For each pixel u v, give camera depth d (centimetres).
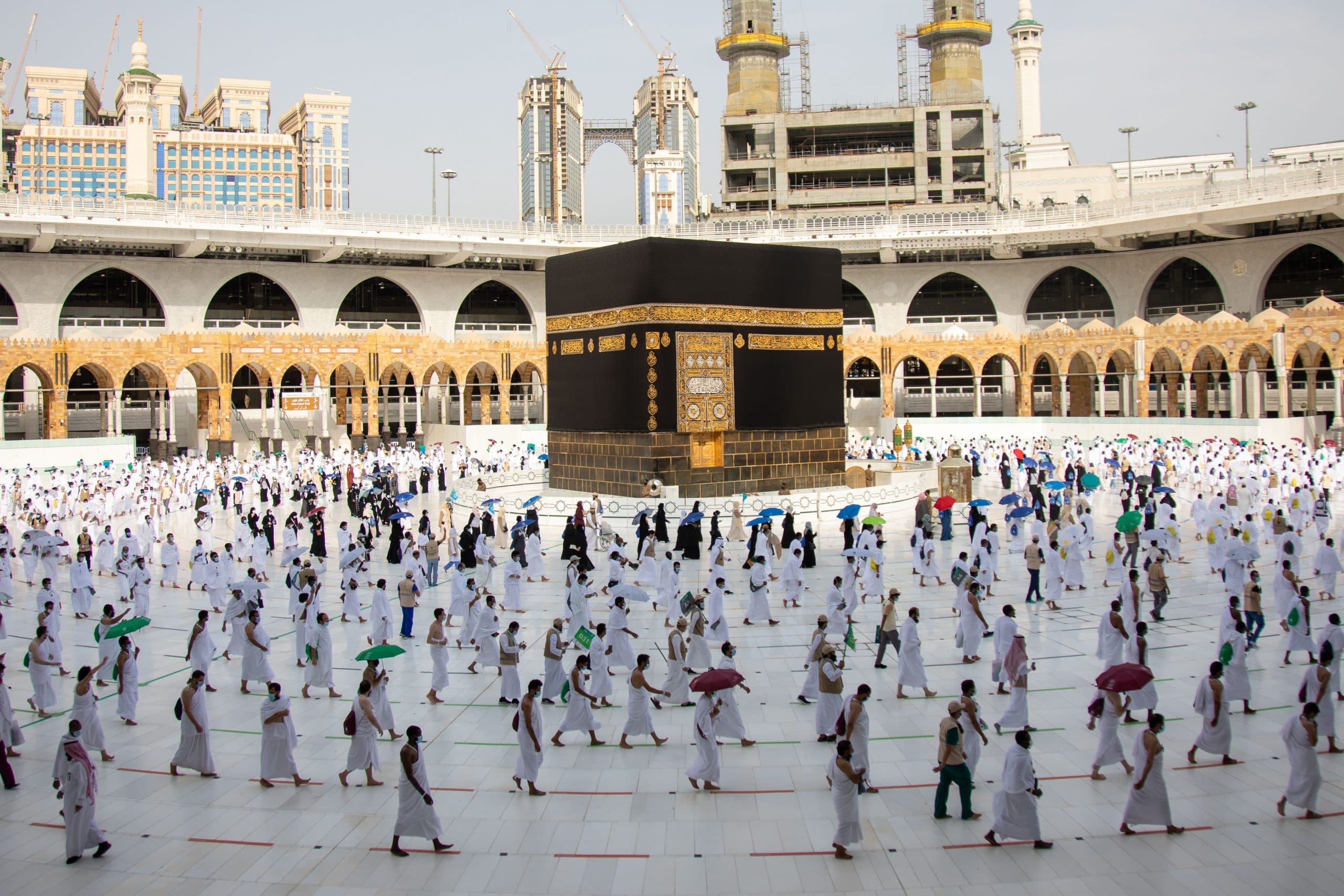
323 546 2573
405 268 6744
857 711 1072
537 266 7225
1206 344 5278
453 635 1900
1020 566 2475
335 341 5584
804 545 2498
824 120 7962
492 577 2456
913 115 7875
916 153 7850
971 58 8200
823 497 3372
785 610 2017
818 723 1295
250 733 1369
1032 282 6962
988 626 1836
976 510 2580
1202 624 1845
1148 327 5512
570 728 1294
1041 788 1134
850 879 941
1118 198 7031
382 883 948
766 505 3238
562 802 1124
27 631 1980
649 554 2316
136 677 1439
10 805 1154
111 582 2458
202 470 4472
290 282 6488
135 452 5188
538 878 952
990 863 968
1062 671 1568
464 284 6956
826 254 3766
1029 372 6022
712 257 3462
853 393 7962
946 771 1057
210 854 1015
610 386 3512
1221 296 6819
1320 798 1100
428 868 977
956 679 1539
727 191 8194
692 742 1309
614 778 1189
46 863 1001
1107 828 1038
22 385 6191
